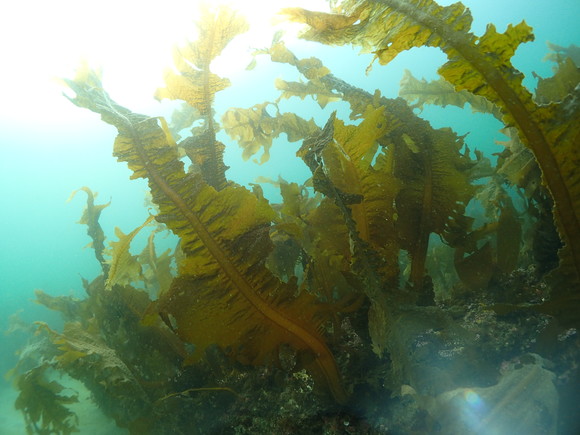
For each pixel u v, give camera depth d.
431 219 1.73
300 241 1.88
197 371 2.04
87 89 1.40
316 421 1.54
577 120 0.93
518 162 2.00
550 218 1.87
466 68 0.91
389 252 1.60
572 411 1.05
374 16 0.97
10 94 21.30
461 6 0.89
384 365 1.55
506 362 1.37
